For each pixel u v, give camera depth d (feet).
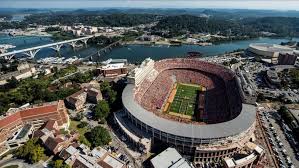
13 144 496.23
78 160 421.59
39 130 506.48
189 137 454.40
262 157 447.83
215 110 650.84
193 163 462.19
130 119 575.38
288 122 574.56
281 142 506.07
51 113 550.77
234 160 425.28
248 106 570.46
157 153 486.38
